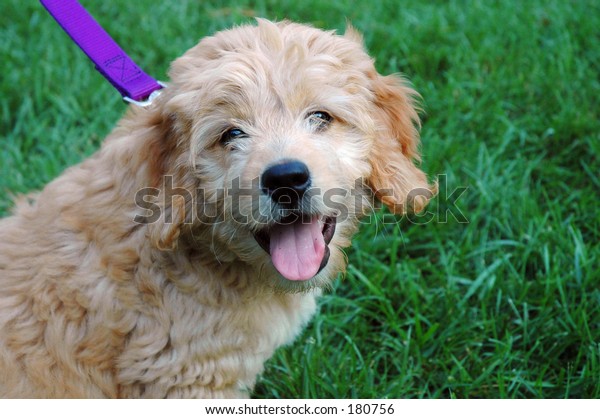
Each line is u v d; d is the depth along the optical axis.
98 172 1.06
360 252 1.25
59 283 1.04
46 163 1.32
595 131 1.34
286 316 1.09
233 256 1.04
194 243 1.05
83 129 1.38
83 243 1.05
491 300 1.21
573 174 1.32
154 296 1.04
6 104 1.40
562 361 1.16
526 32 1.53
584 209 1.27
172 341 1.05
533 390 1.13
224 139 1.03
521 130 1.36
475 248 1.25
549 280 1.19
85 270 1.04
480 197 1.28
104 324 1.04
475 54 1.46
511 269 1.22
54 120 1.40
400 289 1.22
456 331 1.18
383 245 1.26
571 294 1.19
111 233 1.04
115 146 1.05
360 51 1.07
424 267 1.24
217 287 1.05
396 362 1.17
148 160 1.04
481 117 1.37
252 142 1.02
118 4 1.65
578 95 1.40
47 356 1.04
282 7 1.64
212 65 1.03
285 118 1.02
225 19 1.62
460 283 1.23
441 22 1.58
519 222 1.26
